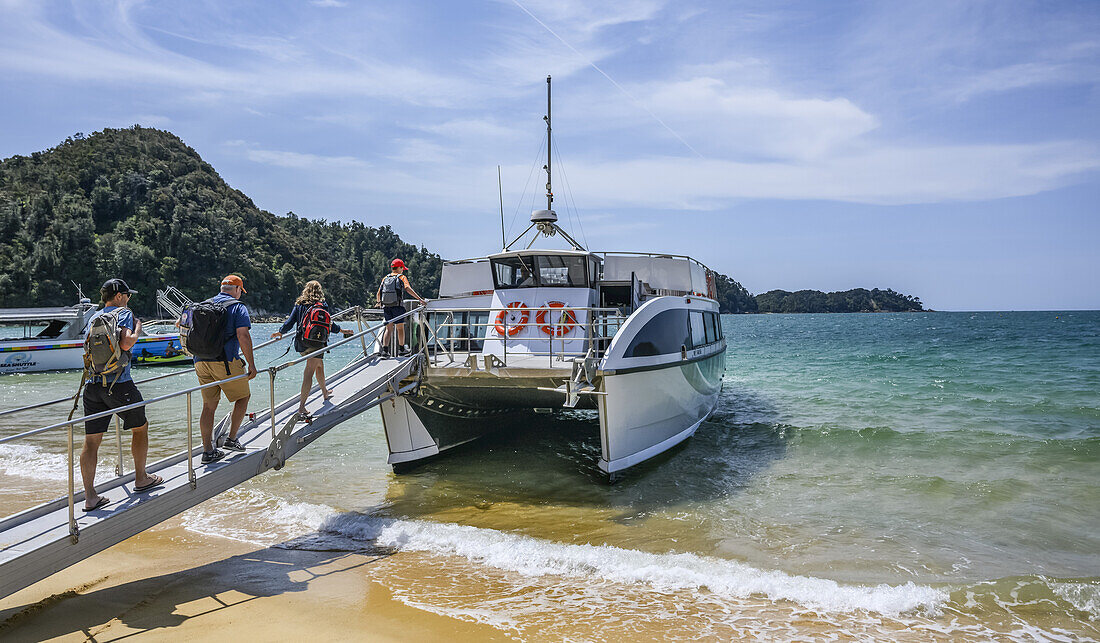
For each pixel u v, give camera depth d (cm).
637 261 1380
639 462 1091
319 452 1309
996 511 882
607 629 548
